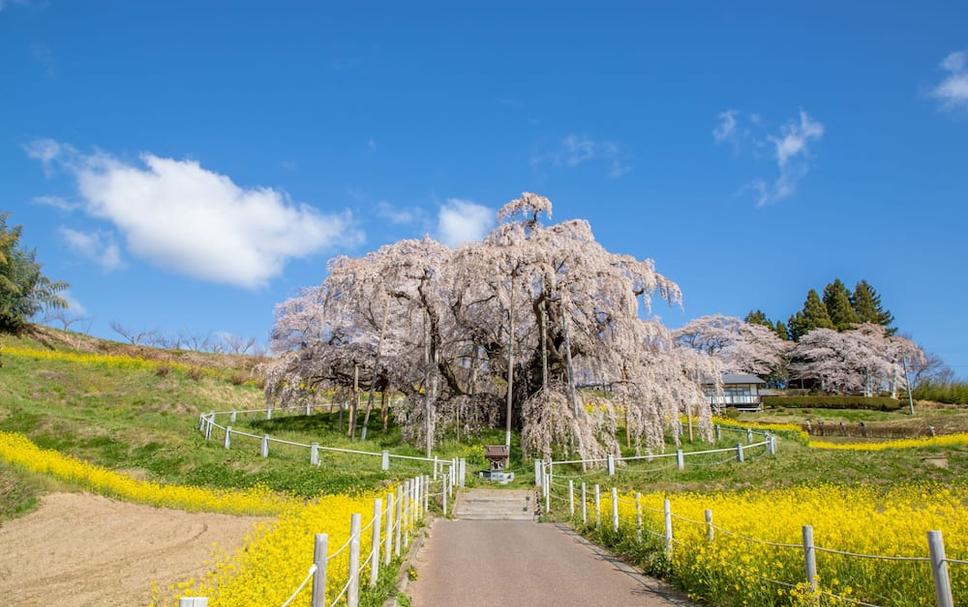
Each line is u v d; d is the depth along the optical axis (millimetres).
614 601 8367
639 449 26188
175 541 13602
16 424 27094
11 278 44531
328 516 11922
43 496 17438
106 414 32156
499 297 26047
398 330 32406
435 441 27781
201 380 40344
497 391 30812
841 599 6254
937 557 5203
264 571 7949
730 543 8578
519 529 15789
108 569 11336
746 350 64375
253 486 21312
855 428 43906
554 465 24703
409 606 8016
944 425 43469
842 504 13891
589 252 26203
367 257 29516
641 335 26391
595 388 27734
